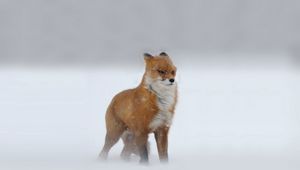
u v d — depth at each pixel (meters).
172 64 11.88
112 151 14.35
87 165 11.55
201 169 11.07
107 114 12.77
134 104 11.80
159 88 11.62
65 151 13.76
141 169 11.02
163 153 12.04
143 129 11.75
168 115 11.80
